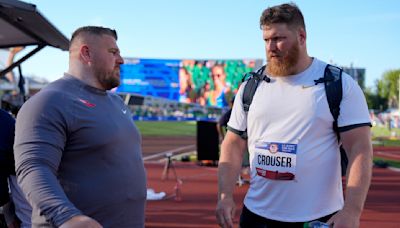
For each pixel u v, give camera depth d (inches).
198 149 445.1
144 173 93.7
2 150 98.3
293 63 89.2
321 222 80.7
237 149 102.2
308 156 87.7
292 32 87.4
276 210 91.0
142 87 788.6
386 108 1990.7
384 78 2014.0
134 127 92.4
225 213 94.7
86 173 81.0
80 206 80.4
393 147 813.9
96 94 86.4
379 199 307.9
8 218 101.1
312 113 87.6
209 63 787.4
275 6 90.4
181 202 287.4
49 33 184.9
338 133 89.7
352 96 87.4
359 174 83.4
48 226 74.3
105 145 82.1
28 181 70.5
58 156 76.5
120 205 84.1
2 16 151.8
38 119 75.3
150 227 220.8
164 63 788.6
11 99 247.6
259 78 96.0
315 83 89.0
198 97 792.3
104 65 87.1
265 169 92.1
